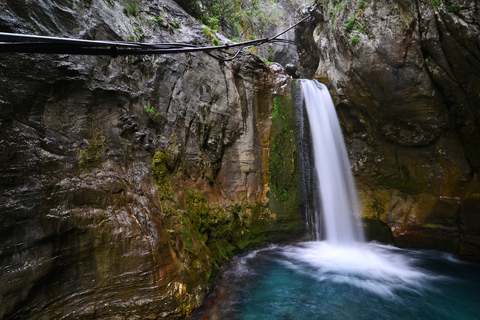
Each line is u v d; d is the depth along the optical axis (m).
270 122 10.46
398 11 7.69
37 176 4.10
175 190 6.68
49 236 4.03
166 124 7.06
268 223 9.67
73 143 4.80
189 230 6.41
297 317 5.65
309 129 10.62
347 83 9.59
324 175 10.61
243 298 6.28
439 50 7.36
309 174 10.54
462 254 8.60
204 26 9.48
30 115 4.27
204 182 8.05
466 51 6.92
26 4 4.49
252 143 9.89
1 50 1.70
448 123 8.70
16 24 4.27
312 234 10.20
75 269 4.29
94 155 5.08
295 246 9.77
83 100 5.12
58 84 4.74
